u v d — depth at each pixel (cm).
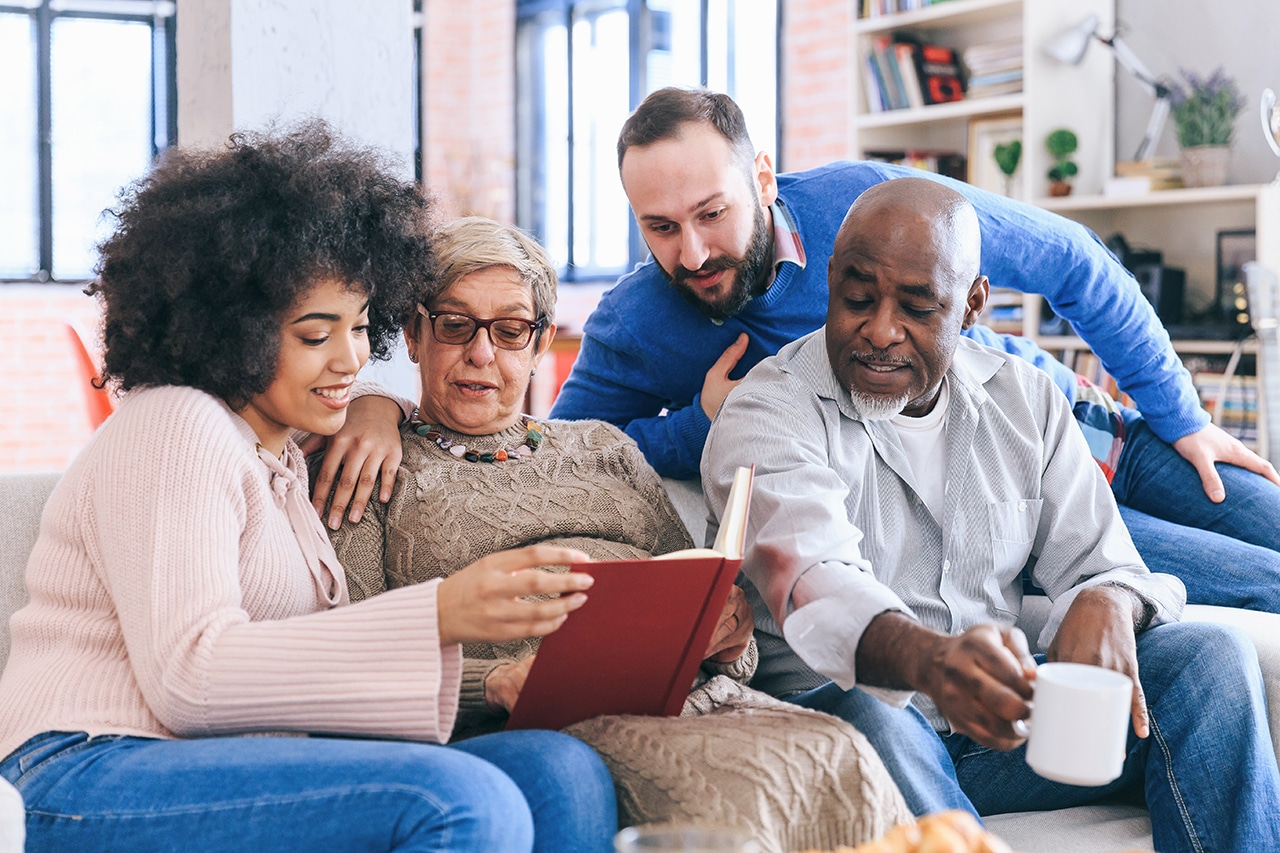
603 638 139
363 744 129
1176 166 449
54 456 696
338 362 157
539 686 142
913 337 168
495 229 185
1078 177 473
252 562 149
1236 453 248
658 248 217
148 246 150
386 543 177
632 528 186
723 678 170
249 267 148
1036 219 238
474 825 120
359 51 255
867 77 524
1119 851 155
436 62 843
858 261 167
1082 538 185
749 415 180
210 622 135
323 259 152
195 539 139
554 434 193
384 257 163
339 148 171
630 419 242
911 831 104
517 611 132
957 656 132
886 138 533
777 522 163
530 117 812
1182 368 250
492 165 818
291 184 153
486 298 182
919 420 183
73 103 710
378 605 137
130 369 153
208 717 134
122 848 125
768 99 655
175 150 164
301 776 124
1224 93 434
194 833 123
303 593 157
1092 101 477
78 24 709
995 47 481
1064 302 244
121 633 143
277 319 152
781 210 229
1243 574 215
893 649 141
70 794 129
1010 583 189
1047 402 190
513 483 183
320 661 134
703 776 137
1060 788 176
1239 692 162
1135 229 469
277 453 164
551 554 133
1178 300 445
